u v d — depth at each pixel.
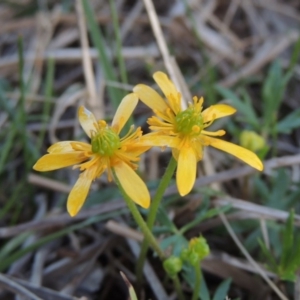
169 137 0.19
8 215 0.28
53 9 0.37
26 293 0.22
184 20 0.34
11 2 0.37
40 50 0.33
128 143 0.19
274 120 0.28
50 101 0.31
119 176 0.18
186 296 0.24
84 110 0.20
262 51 0.34
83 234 0.26
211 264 0.24
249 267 0.24
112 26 0.35
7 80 0.33
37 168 0.18
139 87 0.20
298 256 0.22
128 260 0.25
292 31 0.35
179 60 0.34
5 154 0.27
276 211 0.24
